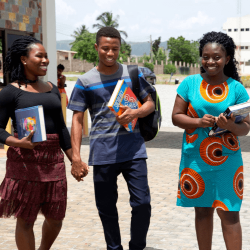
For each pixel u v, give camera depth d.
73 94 3.39
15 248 3.88
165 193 5.84
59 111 3.17
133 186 3.39
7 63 3.11
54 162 3.09
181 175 3.18
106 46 3.29
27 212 3.04
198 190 3.09
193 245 3.93
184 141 3.17
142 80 3.47
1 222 4.62
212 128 2.97
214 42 3.00
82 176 3.37
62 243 4.00
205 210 3.18
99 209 3.49
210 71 3.02
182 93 3.15
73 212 5.01
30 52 3.04
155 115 3.47
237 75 3.18
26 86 3.07
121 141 3.37
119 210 5.06
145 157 3.43
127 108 3.23
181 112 3.17
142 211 3.39
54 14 10.84
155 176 6.89
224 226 3.10
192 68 83.12
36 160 3.01
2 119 3.05
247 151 9.28
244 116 3.02
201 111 3.08
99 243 4.00
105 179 3.41
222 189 3.04
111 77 3.40
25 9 10.21
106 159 3.37
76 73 59.53
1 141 3.01
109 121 3.38
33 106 2.96
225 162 3.04
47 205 3.13
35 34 10.52
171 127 13.96
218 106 3.04
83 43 64.75
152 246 3.91
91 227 4.48
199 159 3.07
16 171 3.03
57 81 11.91
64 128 3.28
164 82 53.31
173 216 4.83
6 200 3.05
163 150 9.48
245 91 3.09
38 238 4.13
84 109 3.42
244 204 5.27
